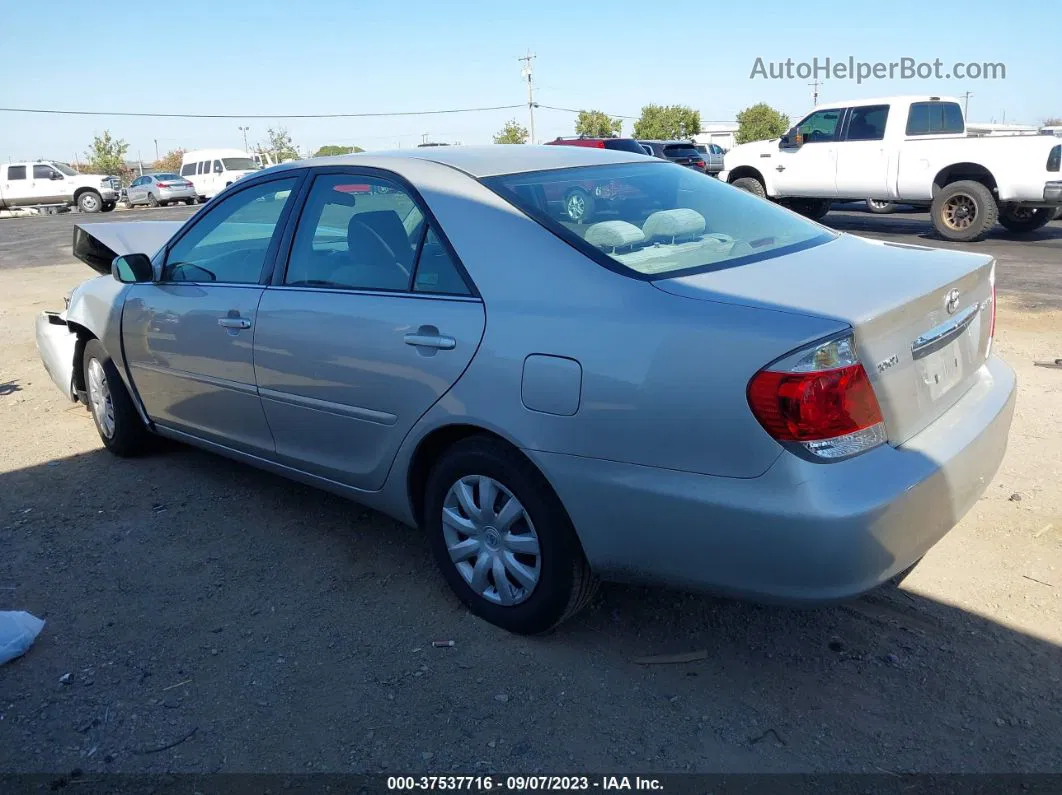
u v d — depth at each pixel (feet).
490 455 9.72
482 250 9.87
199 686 9.64
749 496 7.94
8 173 107.55
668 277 8.98
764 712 8.92
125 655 10.27
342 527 13.39
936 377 9.11
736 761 8.27
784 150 49.19
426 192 10.62
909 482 8.04
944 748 8.33
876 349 8.08
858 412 7.92
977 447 9.08
